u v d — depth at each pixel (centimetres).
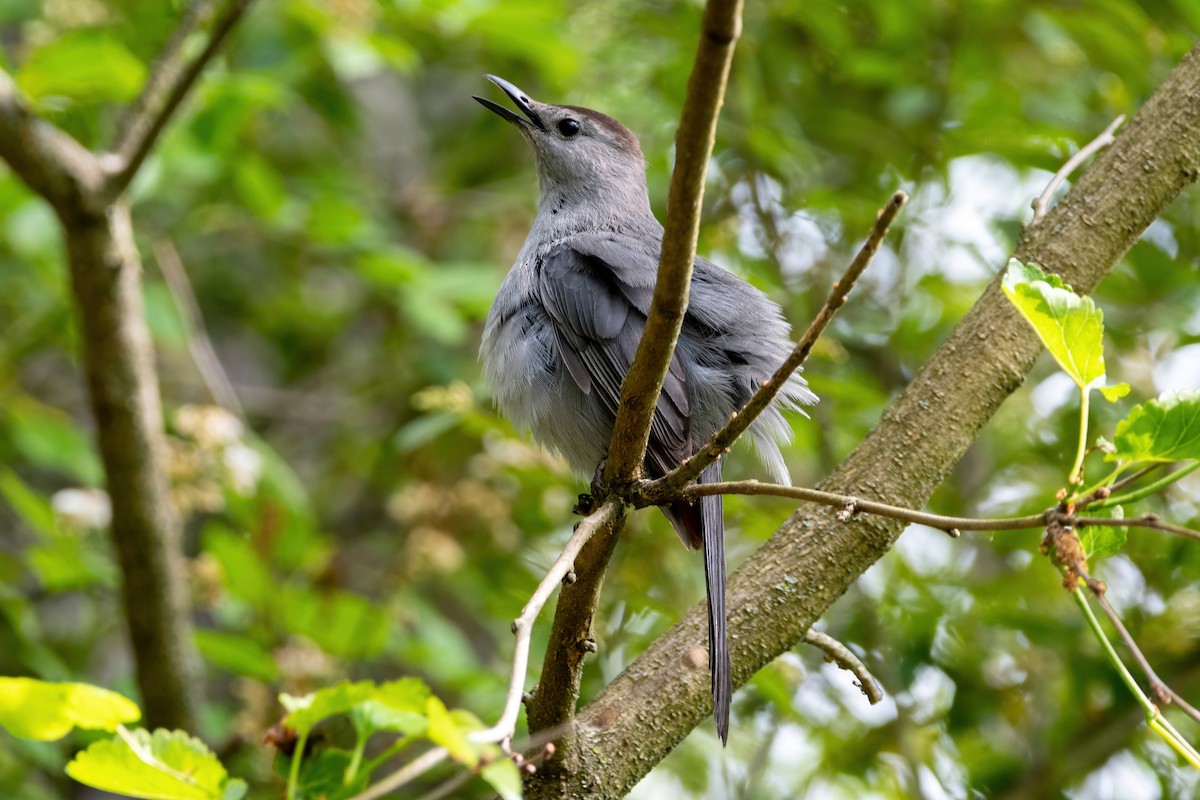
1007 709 1093
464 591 1159
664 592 1088
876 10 1159
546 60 1055
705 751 1140
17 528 1411
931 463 679
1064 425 1116
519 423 842
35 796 949
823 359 1155
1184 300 1089
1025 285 491
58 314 1193
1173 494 1054
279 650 932
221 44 810
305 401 1454
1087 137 1099
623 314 802
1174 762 1052
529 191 1345
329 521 1397
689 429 767
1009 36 1176
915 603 1080
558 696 597
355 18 1059
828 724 1134
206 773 406
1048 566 1073
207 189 1176
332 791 384
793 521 686
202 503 998
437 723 360
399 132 1548
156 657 905
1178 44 1090
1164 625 1052
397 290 1164
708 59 442
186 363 1460
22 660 1012
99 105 1083
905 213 1177
